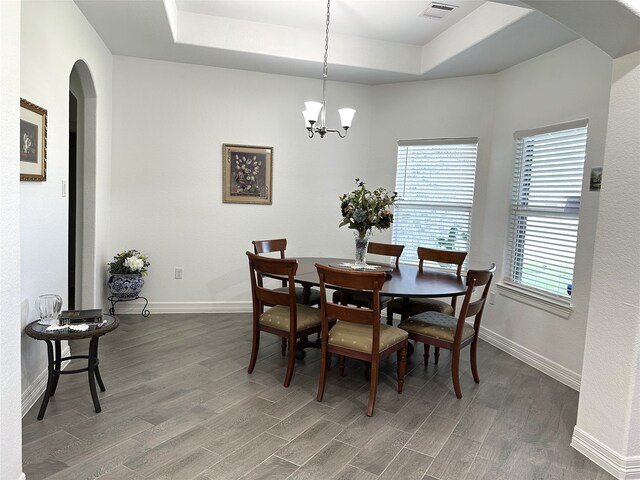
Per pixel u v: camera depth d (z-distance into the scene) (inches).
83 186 156.3
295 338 118.2
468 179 182.2
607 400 88.0
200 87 183.8
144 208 182.7
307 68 180.2
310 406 109.2
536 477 84.3
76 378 119.3
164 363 132.5
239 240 193.8
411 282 127.7
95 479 77.7
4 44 63.5
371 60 174.7
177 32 157.1
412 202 195.0
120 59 175.5
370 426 100.7
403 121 194.1
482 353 155.5
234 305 195.0
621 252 86.0
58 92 115.8
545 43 137.3
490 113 174.2
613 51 86.2
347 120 135.3
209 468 82.4
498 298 164.7
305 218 200.2
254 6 149.8
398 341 113.3
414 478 82.4
